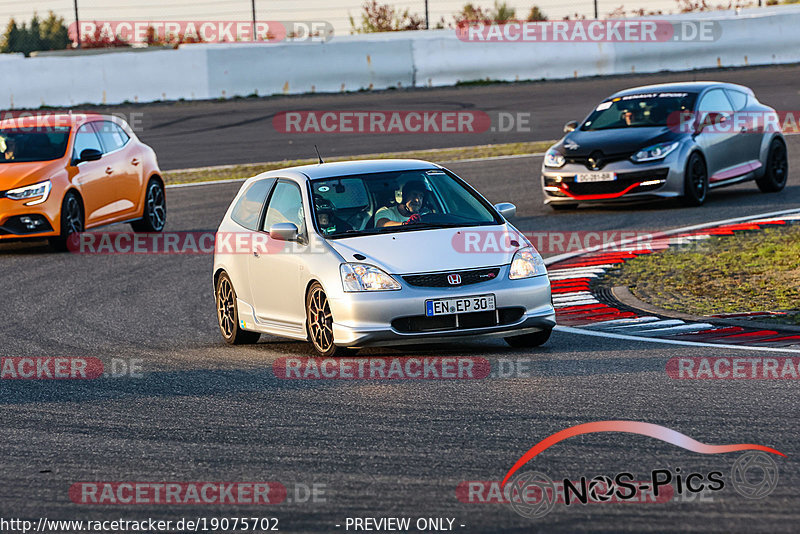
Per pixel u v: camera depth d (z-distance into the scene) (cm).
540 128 9506
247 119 10469
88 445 2253
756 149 6275
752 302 3638
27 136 5706
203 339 3553
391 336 2922
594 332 3341
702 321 3406
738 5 13388
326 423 2331
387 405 2462
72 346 3453
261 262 3319
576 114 9894
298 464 2042
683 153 5816
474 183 7212
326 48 11650
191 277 4744
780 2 13925
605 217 5791
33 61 11069
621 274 4291
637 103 6228
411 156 8456
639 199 5784
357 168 3356
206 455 2134
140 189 6006
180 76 11506
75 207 5503
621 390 2516
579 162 5888
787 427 2155
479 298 2953
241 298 3444
